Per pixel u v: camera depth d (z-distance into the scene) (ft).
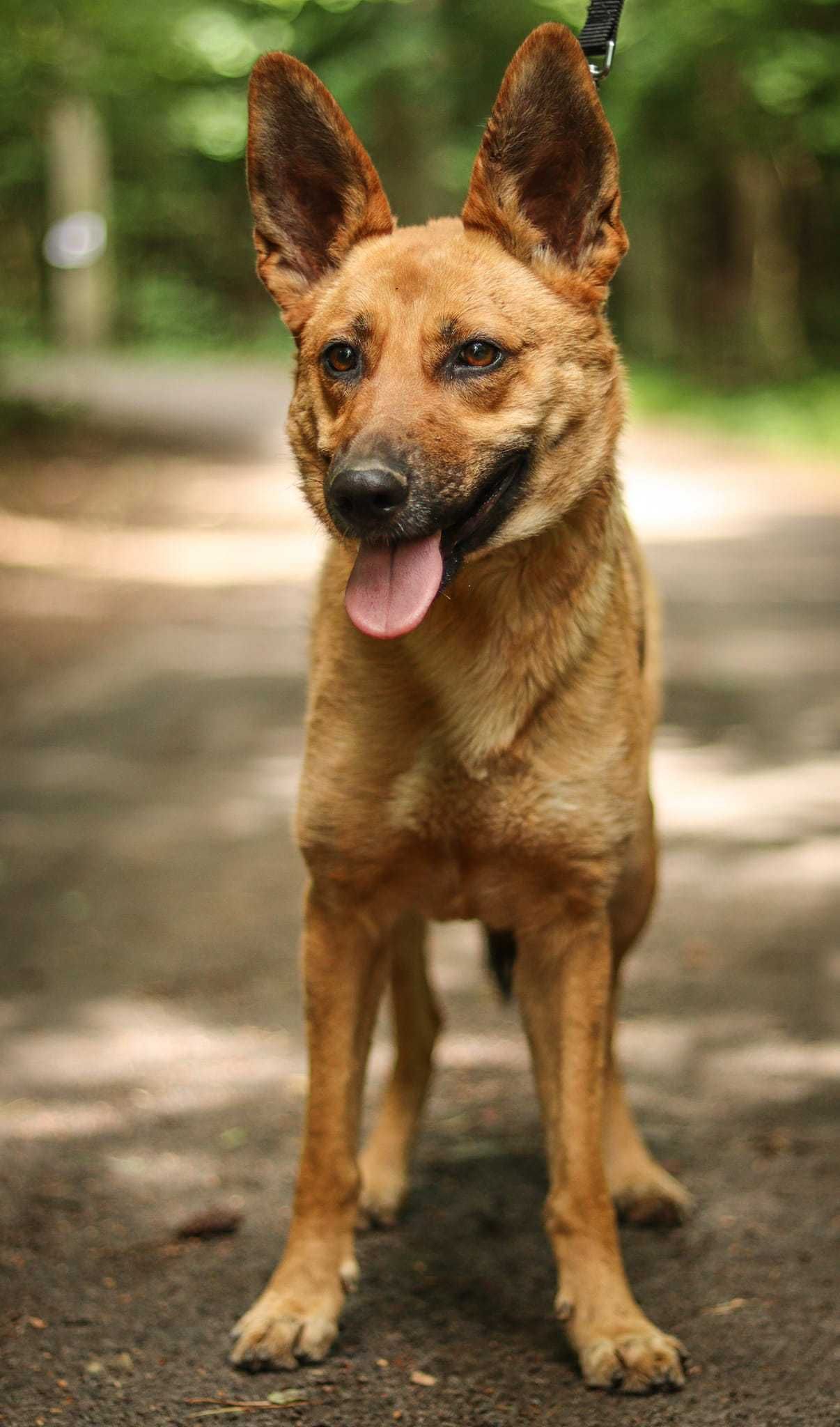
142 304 142.10
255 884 18.31
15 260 146.72
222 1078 13.47
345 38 84.58
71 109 92.89
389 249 10.26
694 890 17.85
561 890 10.00
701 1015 14.53
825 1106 12.62
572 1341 9.48
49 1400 8.91
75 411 70.90
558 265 10.18
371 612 9.27
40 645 32.12
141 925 17.02
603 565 10.03
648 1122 12.52
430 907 10.48
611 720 9.89
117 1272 10.37
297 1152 12.15
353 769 9.86
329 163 10.72
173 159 137.28
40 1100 13.04
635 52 75.72
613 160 9.94
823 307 102.06
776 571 38.22
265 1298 9.68
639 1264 10.50
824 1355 9.27
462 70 92.12
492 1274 10.51
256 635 32.94
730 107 80.18
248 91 10.59
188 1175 11.76
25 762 23.84
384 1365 9.36
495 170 10.08
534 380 9.77
